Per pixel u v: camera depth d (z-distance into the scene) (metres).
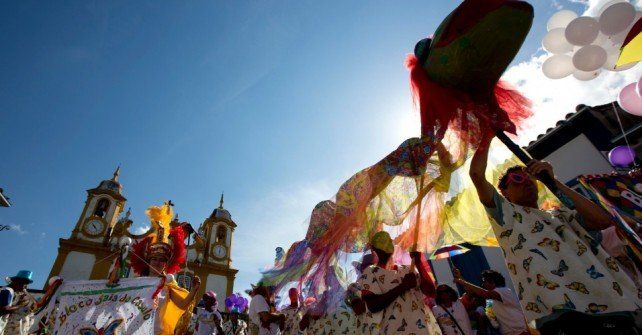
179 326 3.46
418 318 2.62
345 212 2.64
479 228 2.66
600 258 1.81
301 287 2.94
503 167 2.61
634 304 1.54
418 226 2.57
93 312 3.12
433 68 2.20
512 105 2.46
